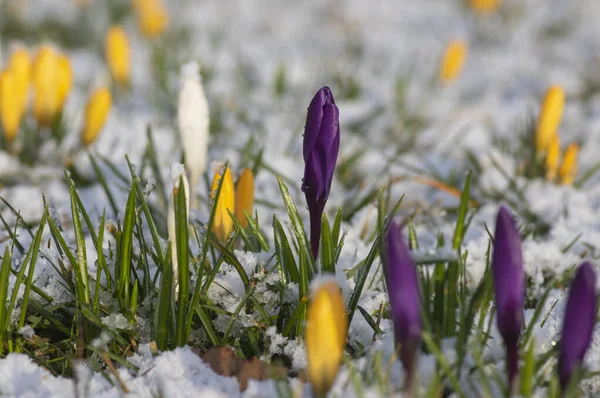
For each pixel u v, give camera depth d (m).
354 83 1.65
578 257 0.80
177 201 0.67
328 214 0.87
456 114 1.59
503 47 2.51
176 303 0.69
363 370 0.65
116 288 0.70
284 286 0.70
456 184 1.08
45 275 0.72
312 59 2.08
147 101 1.59
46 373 0.67
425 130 1.44
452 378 0.62
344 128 1.38
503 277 0.61
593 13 2.94
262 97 1.64
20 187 0.94
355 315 0.70
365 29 2.75
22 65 1.02
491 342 0.67
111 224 0.74
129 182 0.86
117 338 0.68
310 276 0.69
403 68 2.14
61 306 0.70
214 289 0.71
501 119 1.56
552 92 0.97
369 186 1.03
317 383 0.60
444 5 3.20
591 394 0.67
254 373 0.67
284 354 0.68
